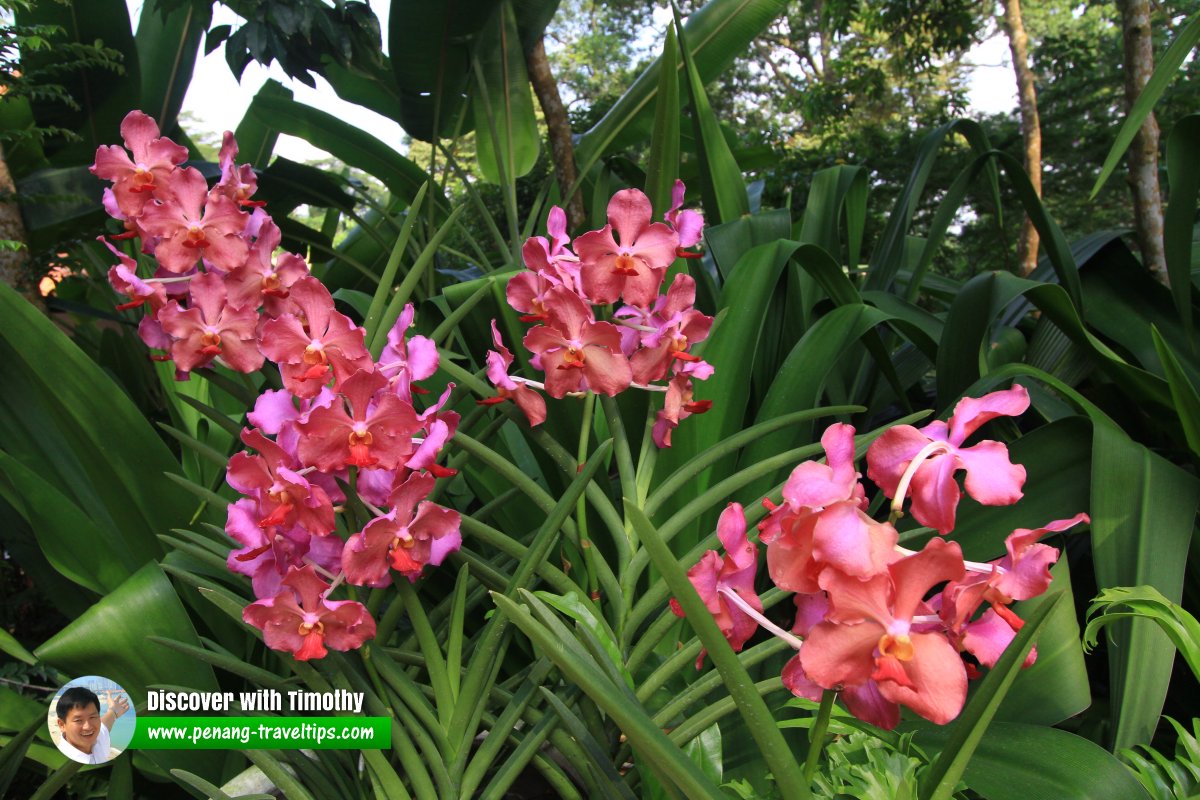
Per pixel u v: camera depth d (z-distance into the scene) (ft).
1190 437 4.06
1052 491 3.74
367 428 2.39
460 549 3.02
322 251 9.59
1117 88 32.48
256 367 3.05
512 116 9.84
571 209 9.88
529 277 3.10
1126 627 3.22
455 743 2.58
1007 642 1.82
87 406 4.21
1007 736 2.69
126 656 3.57
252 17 8.05
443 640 3.18
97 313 7.53
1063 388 3.98
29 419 4.85
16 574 7.01
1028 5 48.70
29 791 4.89
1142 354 5.39
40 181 7.89
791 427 4.27
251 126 12.02
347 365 2.53
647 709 3.24
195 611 4.63
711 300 5.81
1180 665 4.16
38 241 8.11
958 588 1.72
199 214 3.02
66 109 9.15
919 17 24.18
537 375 3.99
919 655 1.63
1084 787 2.39
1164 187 17.28
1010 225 30.55
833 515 1.62
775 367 5.23
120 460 4.34
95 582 4.47
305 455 2.36
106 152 3.07
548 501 3.05
